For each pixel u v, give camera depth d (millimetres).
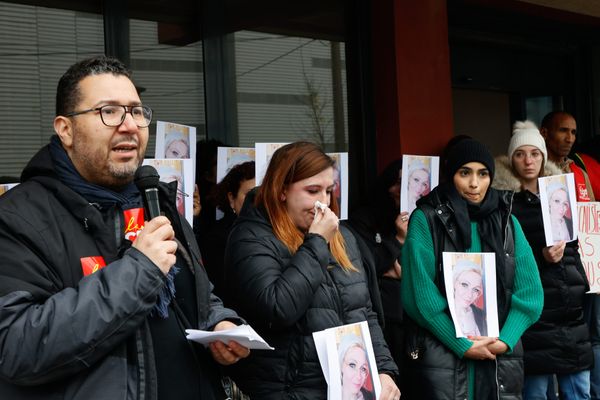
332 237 2791
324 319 2746
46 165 2074
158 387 2113
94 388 1907
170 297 2158
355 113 5621
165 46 4645
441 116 5656
